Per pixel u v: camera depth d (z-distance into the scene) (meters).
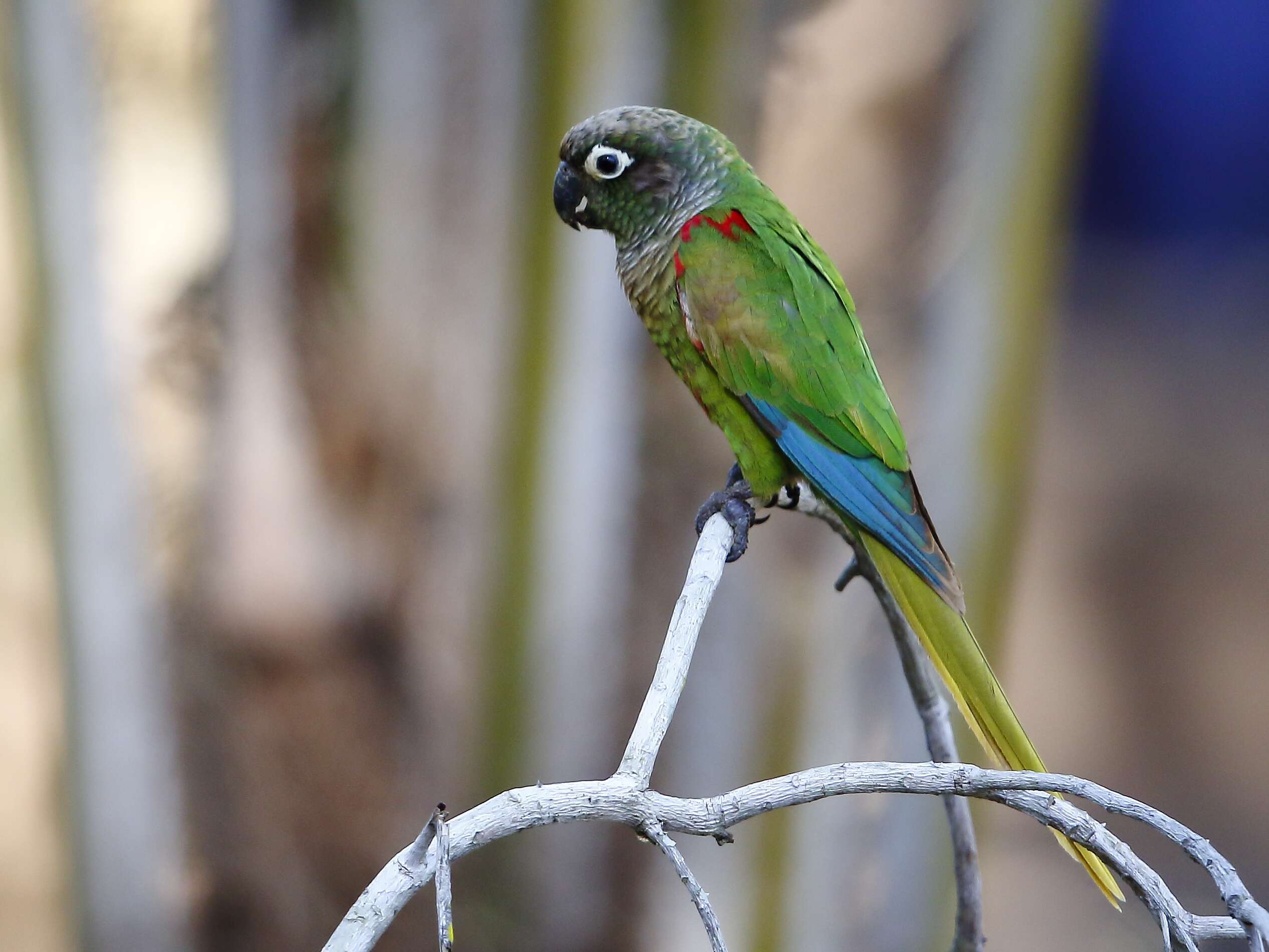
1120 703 19.34
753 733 11.28
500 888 11.04
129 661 10.79
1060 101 10.81
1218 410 25.97
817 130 10.43
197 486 10.66
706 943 11.42
